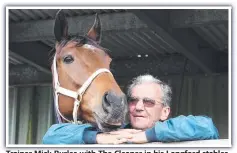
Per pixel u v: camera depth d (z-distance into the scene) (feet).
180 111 24.64
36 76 26.94
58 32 11.18
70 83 10.57
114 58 25.02
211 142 8.33
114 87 10.28
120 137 8.58
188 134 8.34
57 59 10.89
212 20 18.07
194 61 22.45
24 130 27.32
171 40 19.70
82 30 19.61
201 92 24.63
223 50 23.77
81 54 10.73
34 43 23.21
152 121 9.14
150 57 24.57
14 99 27.96
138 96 9.21
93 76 10.44
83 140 8.72
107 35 20.36
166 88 9.30
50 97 27.07
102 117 9.95
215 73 24.26
